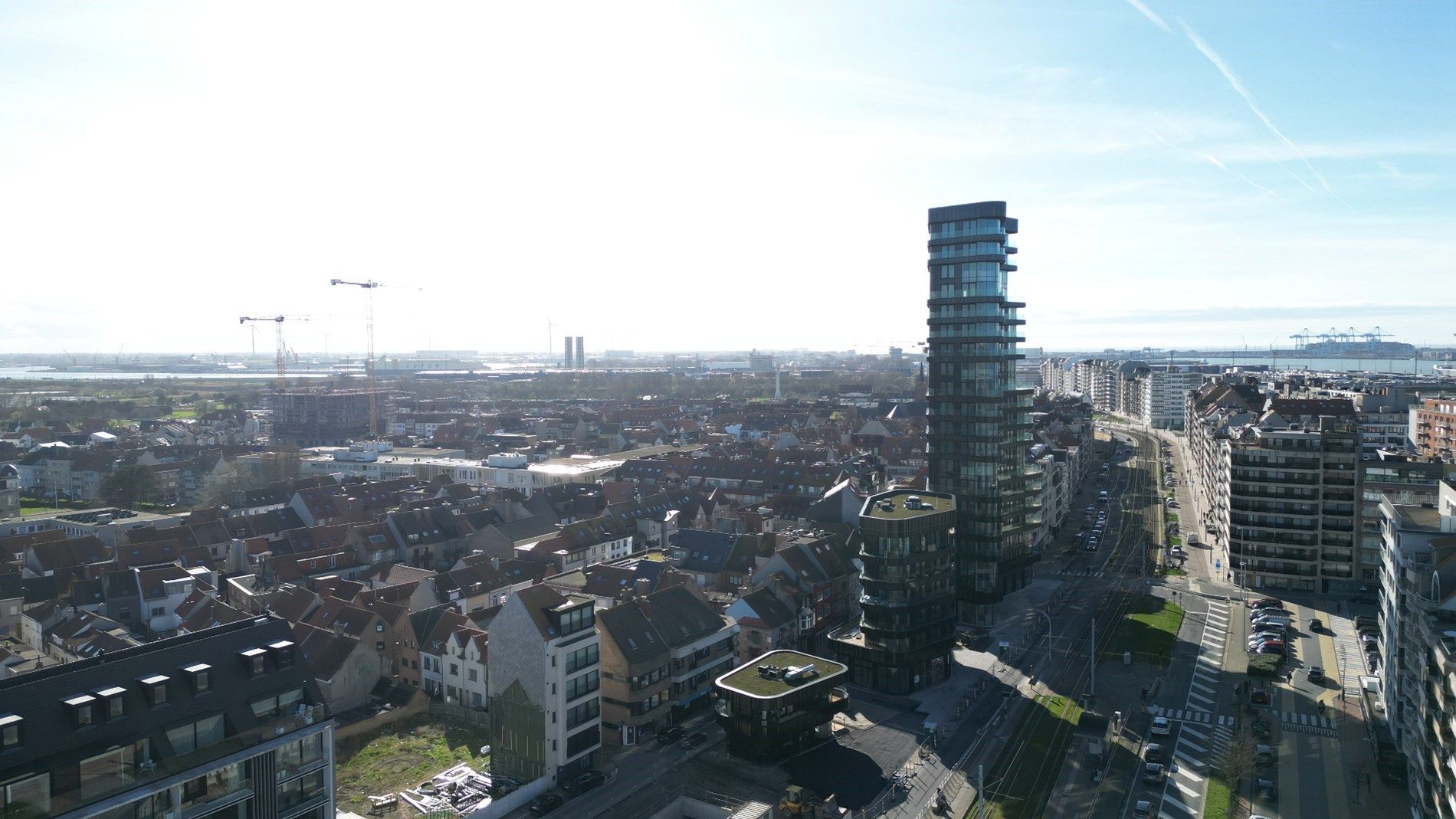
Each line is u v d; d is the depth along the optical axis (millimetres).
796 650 146750
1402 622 103750
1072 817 96125
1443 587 88812
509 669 106312
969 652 150000
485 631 128000
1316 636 152750
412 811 97562
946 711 125375
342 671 126125
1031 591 185125
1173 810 97375
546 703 103125
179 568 166625
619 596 142250
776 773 107250
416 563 196125
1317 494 178875
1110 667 140875
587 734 108438
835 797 101375
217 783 71125
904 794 101875
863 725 121625
